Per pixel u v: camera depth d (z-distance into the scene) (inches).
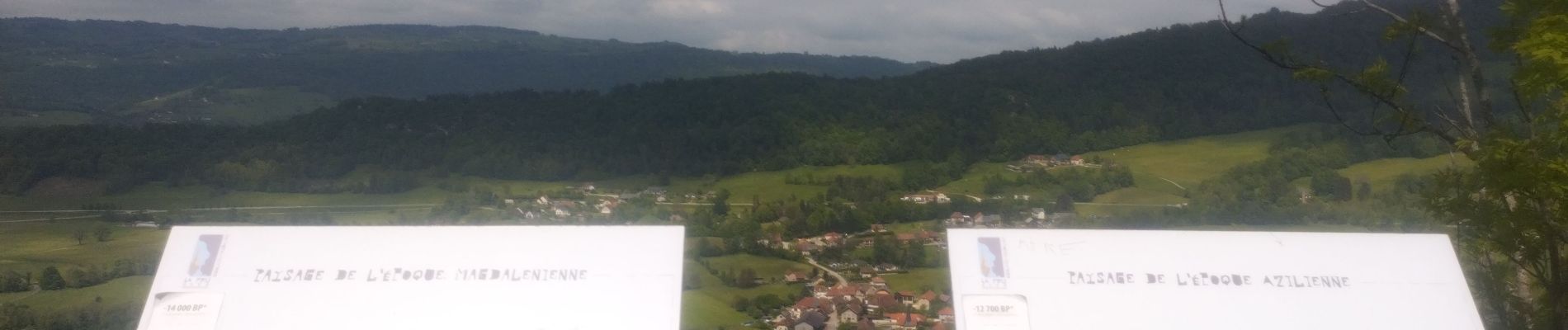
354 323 165.8
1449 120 249.4
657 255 173.2
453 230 176.9
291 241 174.7
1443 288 173.9
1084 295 169.6
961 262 173.6
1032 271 172.7
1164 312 168.7
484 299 167.9
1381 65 247.6
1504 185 202.5
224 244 173.3
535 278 170.2
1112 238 177.5
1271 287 172.2
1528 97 205.2
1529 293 236.8
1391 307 171.6
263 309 167.0
